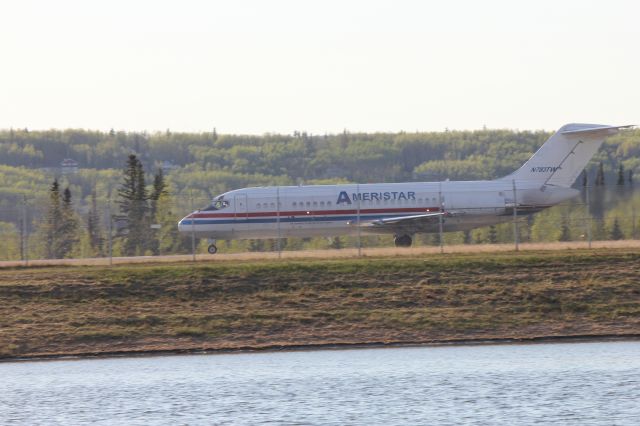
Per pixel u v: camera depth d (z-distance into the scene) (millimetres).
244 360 168750
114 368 165875
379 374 149000
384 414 123938
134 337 186750
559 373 145000
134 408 131875
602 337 181125
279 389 140125
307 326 189000
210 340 185000
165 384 147625
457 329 185750
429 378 144375
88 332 188125
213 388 142750
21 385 151500
